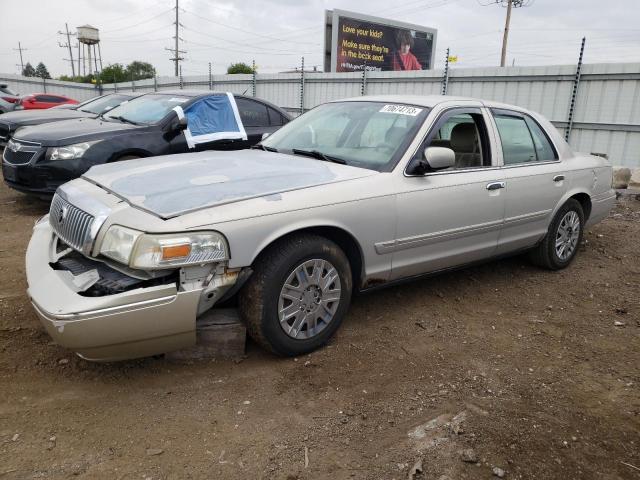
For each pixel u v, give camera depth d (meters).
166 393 3.06
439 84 13.75
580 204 5.60
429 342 3.85
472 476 2.52
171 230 2.82
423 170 3.88
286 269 3.26
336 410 2.98
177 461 2.52
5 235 5.99
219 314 3.45
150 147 7.14
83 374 3.18
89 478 2.38
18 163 6.79
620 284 5.25
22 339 3.51
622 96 10.59
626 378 3.49
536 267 5.58
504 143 4.70
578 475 2.57
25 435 2.63
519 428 2.89
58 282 2.95
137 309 2.78
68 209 3.25
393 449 2.68
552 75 11.54
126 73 63.53
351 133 4.35
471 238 4.38
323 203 3.37
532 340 3.99
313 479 2.45
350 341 3.78
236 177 3.45
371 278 3.80
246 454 2.59
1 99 19.83
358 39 27.64
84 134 6.85
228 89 21.14
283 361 3.46
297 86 17.77
